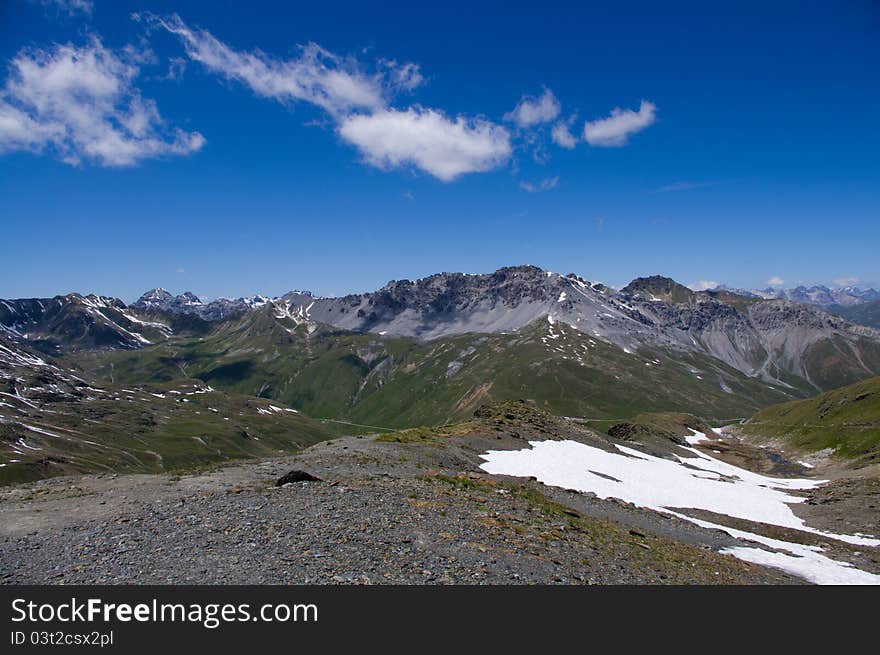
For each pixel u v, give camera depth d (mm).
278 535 22562
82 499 30156
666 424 182500
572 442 83125
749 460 142375
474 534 25297
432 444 60688
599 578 22609
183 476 37781
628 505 50562
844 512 64000
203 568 19016
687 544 37656
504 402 100188
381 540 22609
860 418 155000
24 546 21531
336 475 38281
